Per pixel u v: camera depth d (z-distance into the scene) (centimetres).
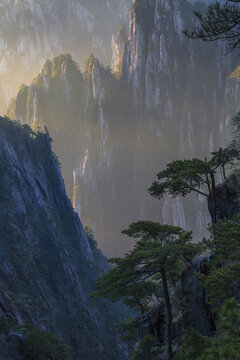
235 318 1256
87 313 11512
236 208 3030
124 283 3038
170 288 3762
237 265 1838
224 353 1180
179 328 3069
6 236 10738
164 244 2875
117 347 11325
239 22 1510
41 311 9456
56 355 4431
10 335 4191
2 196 11875
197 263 2762
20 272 10144
